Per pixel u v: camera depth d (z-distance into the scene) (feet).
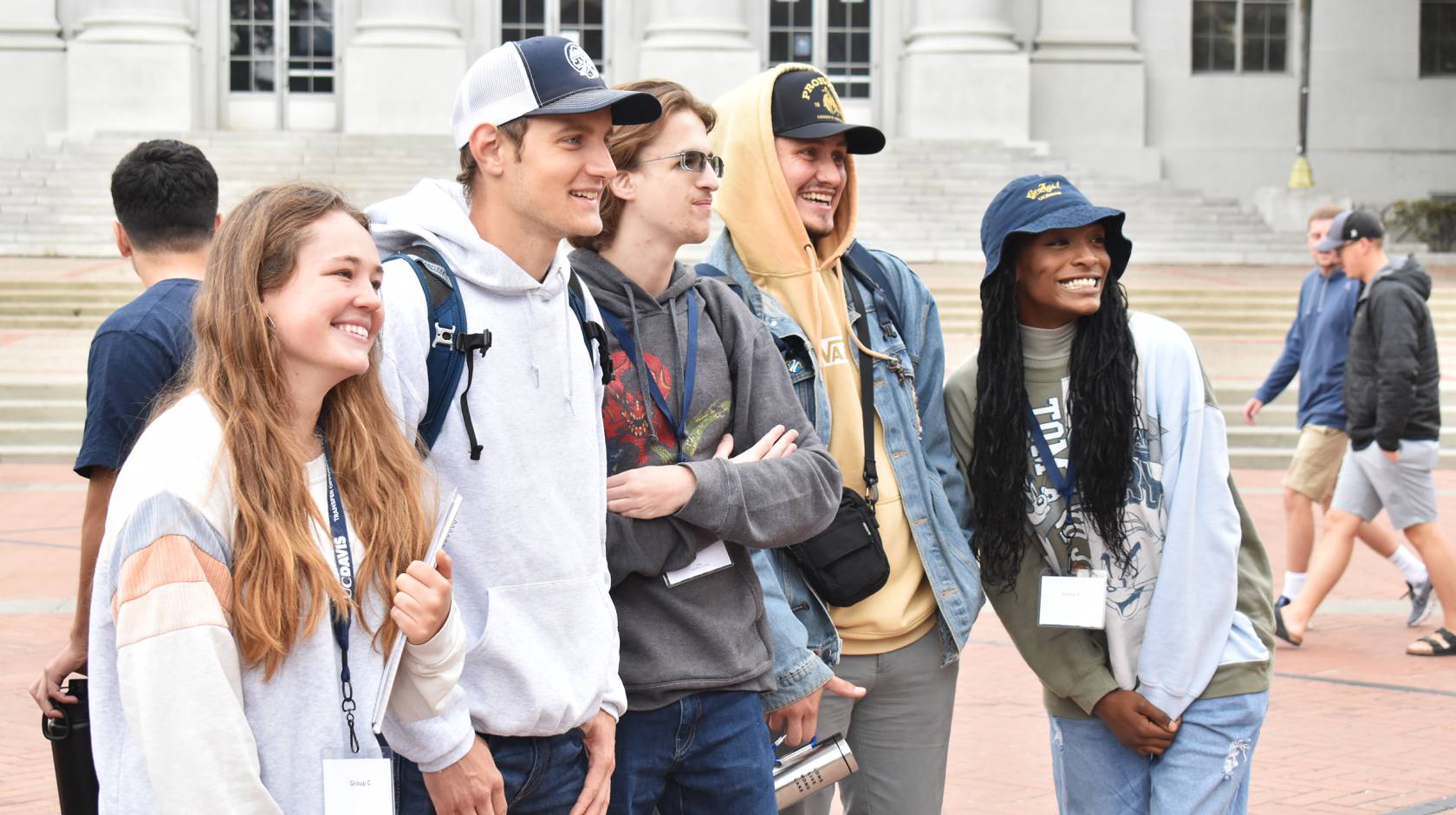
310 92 96.73
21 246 76.64
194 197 12.12
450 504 8.24
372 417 8.07
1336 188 101.14
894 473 12.23
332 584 7.61
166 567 7.16
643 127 10.50
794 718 11.14
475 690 8.89
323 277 7.69
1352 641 25.84
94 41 90.74
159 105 91.15
